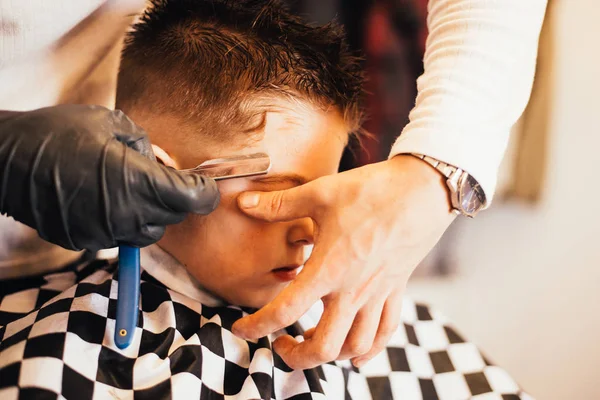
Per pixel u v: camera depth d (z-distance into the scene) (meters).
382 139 1.05
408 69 1.03
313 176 0.57
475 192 0.52
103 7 0.65
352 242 0.48
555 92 1.28
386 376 0.69
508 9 0.55
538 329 1.30
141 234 0.46
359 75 0.70
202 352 0.55
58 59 0.64
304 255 0.62
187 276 0.62
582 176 1.36
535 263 1.38
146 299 0.60
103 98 0.72
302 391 0.59
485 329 1.29
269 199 0.52
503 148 0.54
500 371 0.73
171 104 0.59
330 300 0.49
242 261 0.58
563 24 1.25
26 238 0.66
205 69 0.59
